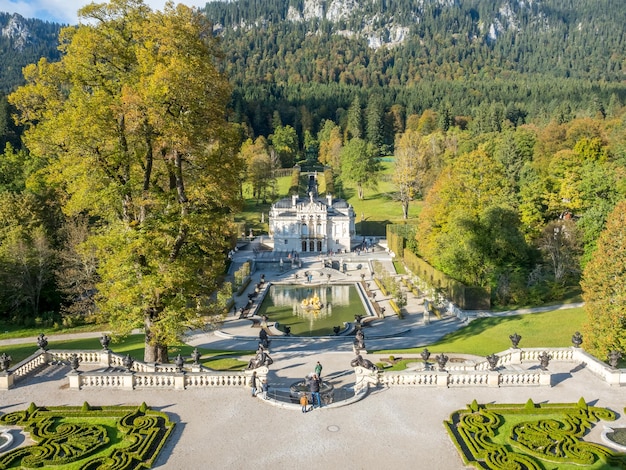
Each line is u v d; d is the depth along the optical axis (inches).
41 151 1648.6
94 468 1160.2
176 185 1795.0
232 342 2522.1
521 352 1871.3
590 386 1638.8
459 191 3764.8
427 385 1643.7
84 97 1612.9
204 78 1523.1
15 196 3309.5
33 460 1176.8
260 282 4229.8
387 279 3954.2
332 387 1642.5
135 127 1537.9
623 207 1910.7
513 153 5201.8
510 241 3184.1
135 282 1653.5
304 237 5910.4
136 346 2341.3
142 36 1574.8
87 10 1583.4
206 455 1234.0
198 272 1919.3
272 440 1305.4
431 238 3848.4
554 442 1270.9
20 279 2881.4
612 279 1873.8
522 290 3058.6
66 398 1551.4
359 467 1178.6
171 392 1601.9
